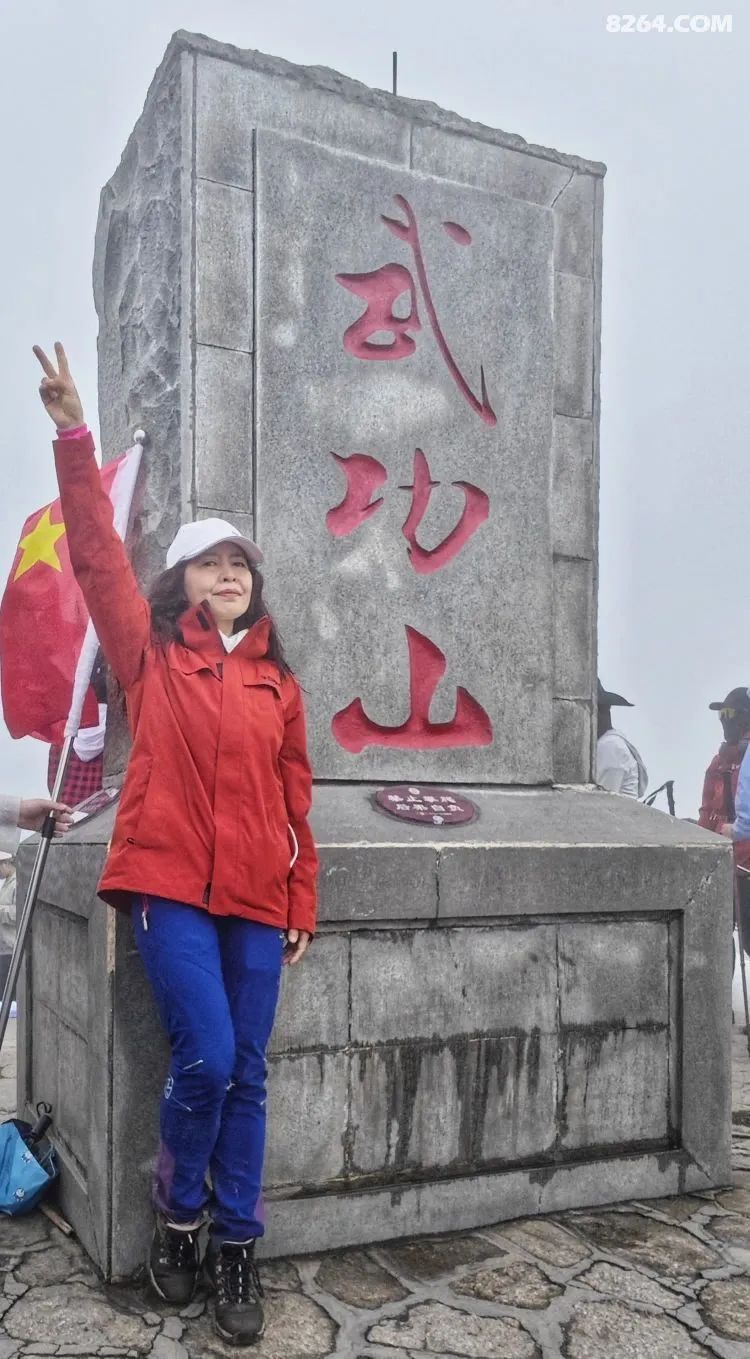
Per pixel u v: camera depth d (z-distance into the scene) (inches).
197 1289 92.9
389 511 127.0
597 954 118.3
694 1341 86.6
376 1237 103.8
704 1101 121.6
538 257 139.2
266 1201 100.0
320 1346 84.6
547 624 136.2
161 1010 89.1
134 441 126.8
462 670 129.7
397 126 132.5
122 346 135.7
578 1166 114.0
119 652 93.3
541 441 137.6
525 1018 113.7
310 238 124.4
